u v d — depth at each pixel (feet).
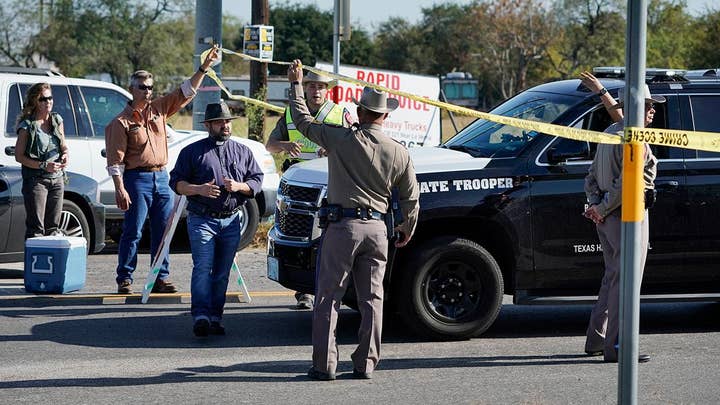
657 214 51.62
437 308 50.57
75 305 58.95
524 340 51.78
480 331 50.80
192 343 50.24
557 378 44.06
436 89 101.50
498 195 50.08
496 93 464.65
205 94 102.78
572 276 51.24
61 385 42.24
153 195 60.34
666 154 52.21
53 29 415.64
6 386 42.01
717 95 53.78
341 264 42.75
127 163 59.52
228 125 51.52
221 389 41.93
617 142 37.76
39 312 56.70
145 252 79.97
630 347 31.04
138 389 41.78
